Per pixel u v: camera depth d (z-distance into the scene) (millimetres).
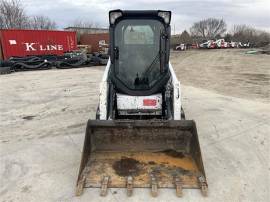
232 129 6230
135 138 4426
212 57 28312
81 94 10023
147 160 4273
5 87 11680
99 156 4352
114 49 4980
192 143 4285
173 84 4715
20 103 8852
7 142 5645
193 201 3648
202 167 3900
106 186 3801
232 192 3881
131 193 3736
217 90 10516
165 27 4938
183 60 25125
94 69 18656
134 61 5098
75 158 4898
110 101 4875
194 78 13734
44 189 3979
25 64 17891
